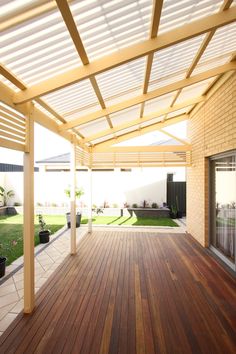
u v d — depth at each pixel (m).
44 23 2.04
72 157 5.79
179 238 7.06
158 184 11.87
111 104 4.55
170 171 12.72
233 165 4.76
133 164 8.21
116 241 6.71
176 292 3.83
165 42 2.62
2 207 11.66
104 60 2.74
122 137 8.23
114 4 2.09
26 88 2.84
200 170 6.66
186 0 2.39
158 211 10.98
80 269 4.71
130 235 7.39
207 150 6.02
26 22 1.96
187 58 3.76
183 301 3.57
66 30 2.21
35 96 2.85
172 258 5.35
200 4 2.53
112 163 8.26
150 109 6.12
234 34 3.37
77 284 4.08
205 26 2.55
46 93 2.85
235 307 3.43
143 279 4.29
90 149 8.20
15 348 2.61
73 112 4.41
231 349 2.62
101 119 5.50
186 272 4.59
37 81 2.94
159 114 6.27
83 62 2.70
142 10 2.28
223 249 5.31
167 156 8.02
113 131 6.55
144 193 11.91
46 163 12.30
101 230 8.08
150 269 4.73
